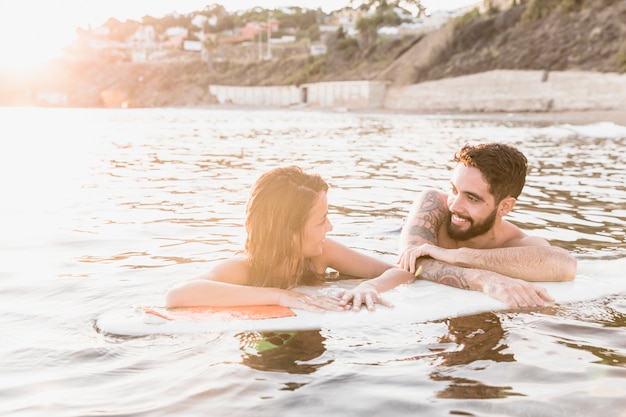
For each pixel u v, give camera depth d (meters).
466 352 2.08
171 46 150.38
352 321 2.43
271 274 2.89
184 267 3.24
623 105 34.34
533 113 37.97
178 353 2.05
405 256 3.30
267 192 2.81
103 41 161.00
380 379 1.82
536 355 2.05
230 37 151.00
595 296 2.88
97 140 14.48
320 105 61.38
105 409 1.62
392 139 15.51
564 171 8.25
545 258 3.10
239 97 80.12
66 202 5.45
